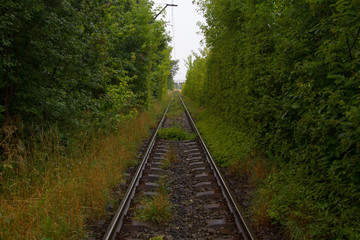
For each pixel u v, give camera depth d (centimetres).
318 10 412
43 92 606
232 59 1133
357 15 303
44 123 640
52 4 577
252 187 583
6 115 545
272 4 683
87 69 770
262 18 687
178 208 487
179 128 1352
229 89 1181
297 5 462
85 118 826
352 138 309
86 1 752
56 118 691
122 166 688
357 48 340
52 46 600
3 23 452
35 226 369
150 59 1855
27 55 559
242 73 923
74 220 393
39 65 608
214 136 1112
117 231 396
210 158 786
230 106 1164
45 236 353
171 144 1035
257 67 726
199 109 2450
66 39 638
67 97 750
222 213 462
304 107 441
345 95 358
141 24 1587
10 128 505
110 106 991
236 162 699
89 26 768
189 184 626
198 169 720
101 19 868
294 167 507
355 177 333
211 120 1527
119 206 457
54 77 703
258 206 454
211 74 1808
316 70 403
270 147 672
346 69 352
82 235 381
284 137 572
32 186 480
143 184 597
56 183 489
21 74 572
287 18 493
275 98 621
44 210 395
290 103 487
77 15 657
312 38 443
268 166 639
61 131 690
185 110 2511
